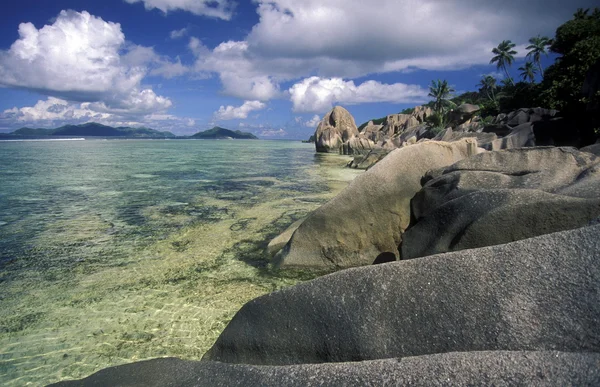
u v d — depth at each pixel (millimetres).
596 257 2338
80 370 4227
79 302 5863
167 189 17172
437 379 1927
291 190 17062
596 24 29594
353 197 7207
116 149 56000
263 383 2227
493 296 2424
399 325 2564
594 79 19891
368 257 7184
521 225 4312
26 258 7816
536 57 59781
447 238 4867
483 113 54031
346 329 2701
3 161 31188
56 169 25359
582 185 4945
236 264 7500
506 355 1957
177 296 6086
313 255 7254
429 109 70500
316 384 2100
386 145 42125
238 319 3248
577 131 20141
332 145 54438
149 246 8617
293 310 2986
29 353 4539
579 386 1710
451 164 7309
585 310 2174
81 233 9680
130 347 4664
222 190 16969
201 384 2400
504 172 6254
